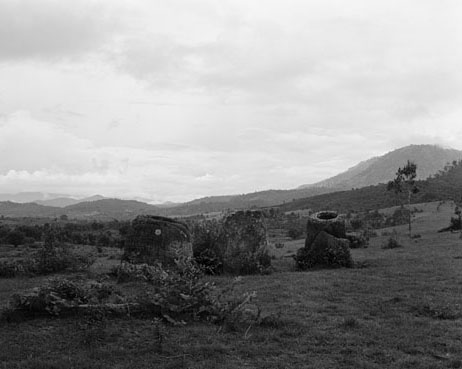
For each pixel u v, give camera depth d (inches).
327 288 541.3
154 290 410.6
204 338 325.1
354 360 281.4
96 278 573.6
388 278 615.5
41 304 378.0
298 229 2743.6
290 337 331.0
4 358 283.3
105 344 311.4
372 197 5157.5
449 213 2805.1
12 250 1601.9
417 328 353.1
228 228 754.8
